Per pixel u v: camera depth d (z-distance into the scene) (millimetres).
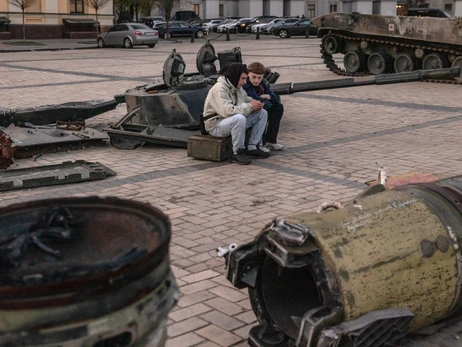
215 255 5168
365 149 8992
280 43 35812
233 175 7578
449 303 3473
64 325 1971
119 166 8070
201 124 8297
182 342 3777
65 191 6941
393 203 3473
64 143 8859
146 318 2137
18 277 2076
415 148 9047
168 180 7387
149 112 9203
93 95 14797
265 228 3324
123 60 24516
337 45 19234
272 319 3445
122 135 8930
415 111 12367
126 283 2047
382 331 3104
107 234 2453
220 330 3930
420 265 3270
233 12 58125
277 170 7805
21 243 2311
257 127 8352
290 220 3205
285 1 58469
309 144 9344
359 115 11930
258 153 8391
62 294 1950
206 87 9664
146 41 32125
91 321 2000
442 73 8430
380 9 55062
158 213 2428
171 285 2293
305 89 8602
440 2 53281
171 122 9180
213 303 4297
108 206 2633
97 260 2213
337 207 3699
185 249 5297
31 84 16922
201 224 5891
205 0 57094
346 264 3062
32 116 9266
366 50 18875
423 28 16969
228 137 8203
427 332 3705
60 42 36094
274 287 3547
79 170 7609
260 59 24531
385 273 3150
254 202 6543
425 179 5480
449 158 8398
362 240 3170
